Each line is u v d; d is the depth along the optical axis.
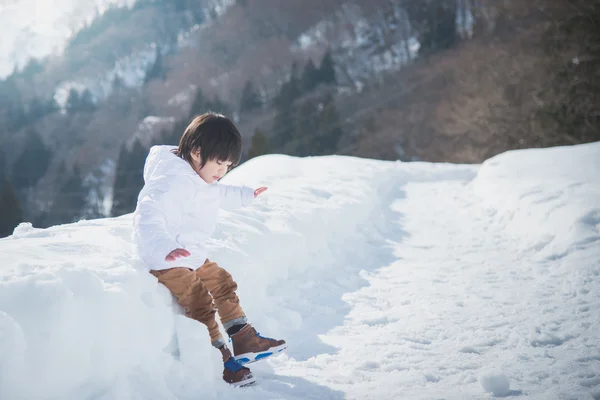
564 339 3.14
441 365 2.85
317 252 4.77
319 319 3.62
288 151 56.91
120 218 4.00
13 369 1.87
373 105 57.00
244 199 2.98
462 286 4.29
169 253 2.37
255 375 2.73
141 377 2.27
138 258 2.70
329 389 2.58
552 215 5.39
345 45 84.38
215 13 119.06
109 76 109.31
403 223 6.76
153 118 80.44
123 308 2.31
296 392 2.54
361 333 3.37
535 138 27.92
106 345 2.19
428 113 46.62
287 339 3.27
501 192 6.89
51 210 71.25
